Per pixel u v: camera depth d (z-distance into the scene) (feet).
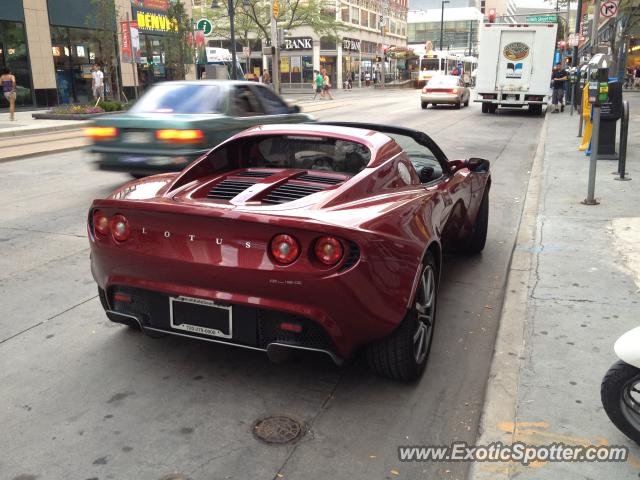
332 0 173.68
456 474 8.53
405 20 265.75
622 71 104.32
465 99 90.68
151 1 104.53
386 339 10.28
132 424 9.60
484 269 17.38
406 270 9.93
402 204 10.74
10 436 9.25
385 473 8.54
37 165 36.06
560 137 45.73
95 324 13.37
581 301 13.97
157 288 10.01
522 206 25.32
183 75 94.89
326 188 10.90
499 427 9.25
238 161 12.80
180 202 10.11
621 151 28.14
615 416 8.66
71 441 9.14
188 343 12.38
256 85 30.19
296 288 9.10
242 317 9.65
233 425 9.59
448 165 15.26
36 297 14.98
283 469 8.57
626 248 17.88
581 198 24.44
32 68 82.64
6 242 19.72
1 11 77.92
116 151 25.55
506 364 11.10
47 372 11.23
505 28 70.38
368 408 10.14
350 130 12.63
